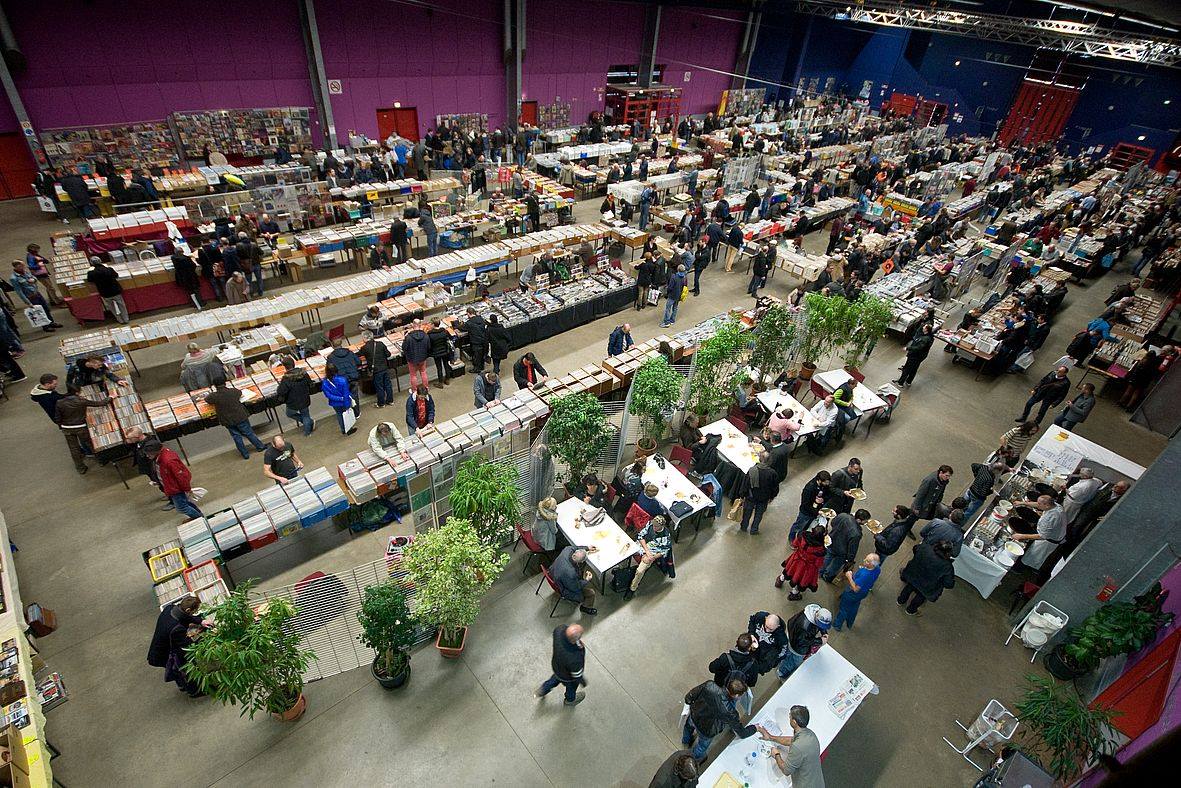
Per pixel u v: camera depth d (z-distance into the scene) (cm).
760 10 3228
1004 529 910
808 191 2180
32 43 1781
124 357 1120
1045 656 809
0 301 1209
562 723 704
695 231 1806
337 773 650
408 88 2517
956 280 1636
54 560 847
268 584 822
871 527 859
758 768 586
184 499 880
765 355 1167
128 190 1764
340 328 1217
